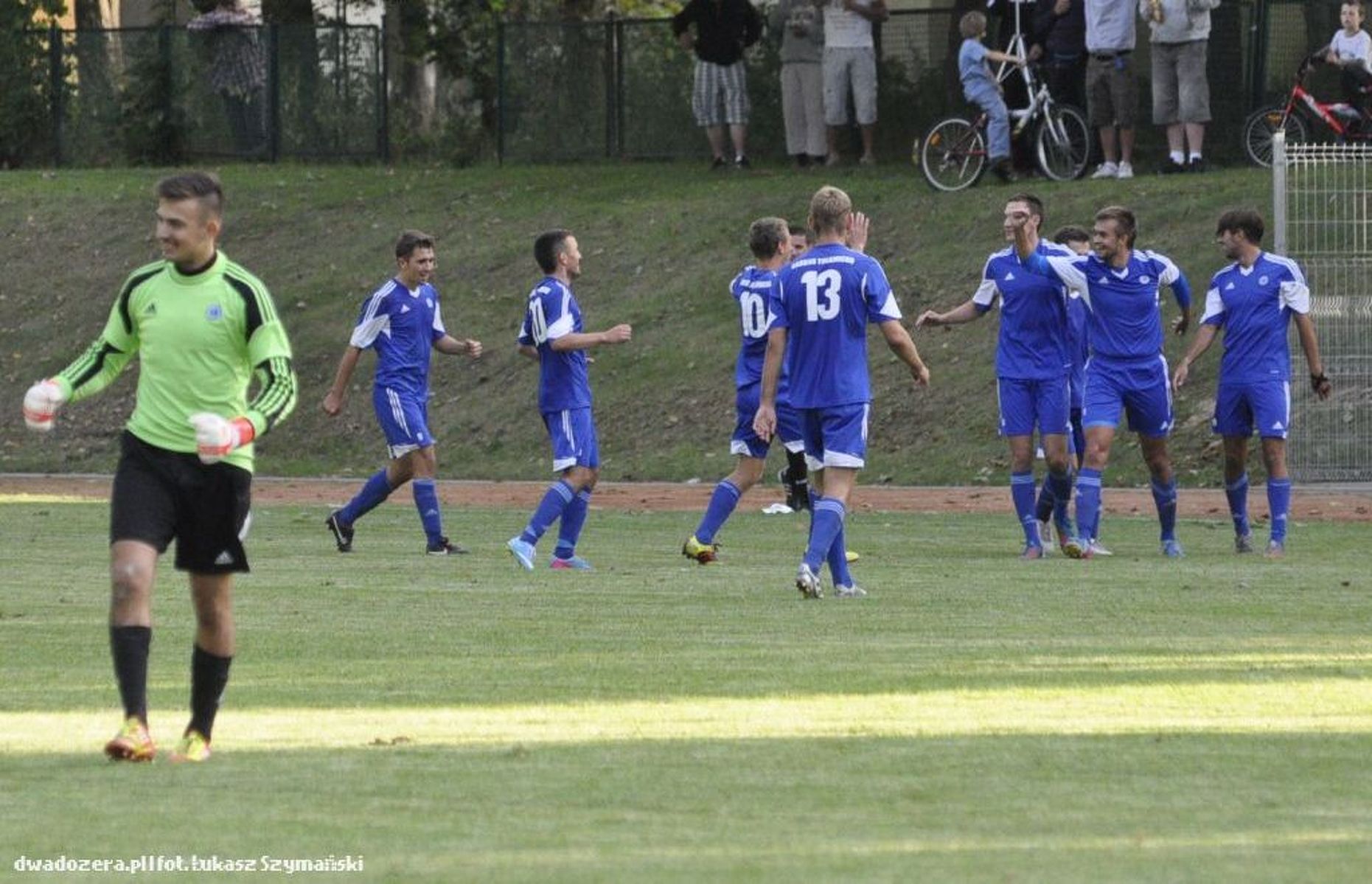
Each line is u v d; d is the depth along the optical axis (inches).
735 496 2085.4
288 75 5349.4
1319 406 3107.8
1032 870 750.5
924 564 2084.2
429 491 2250.2
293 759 999.6
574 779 941.8
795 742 1043.3
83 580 1916.8
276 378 1010.7
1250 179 3809.1
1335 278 3157.0
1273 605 1674.5
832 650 1402.6
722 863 765.9
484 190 4771.2
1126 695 1198.9
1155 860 767.7
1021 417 2177.7
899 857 774.5
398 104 5556.1
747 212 4298.7
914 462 3353.8
